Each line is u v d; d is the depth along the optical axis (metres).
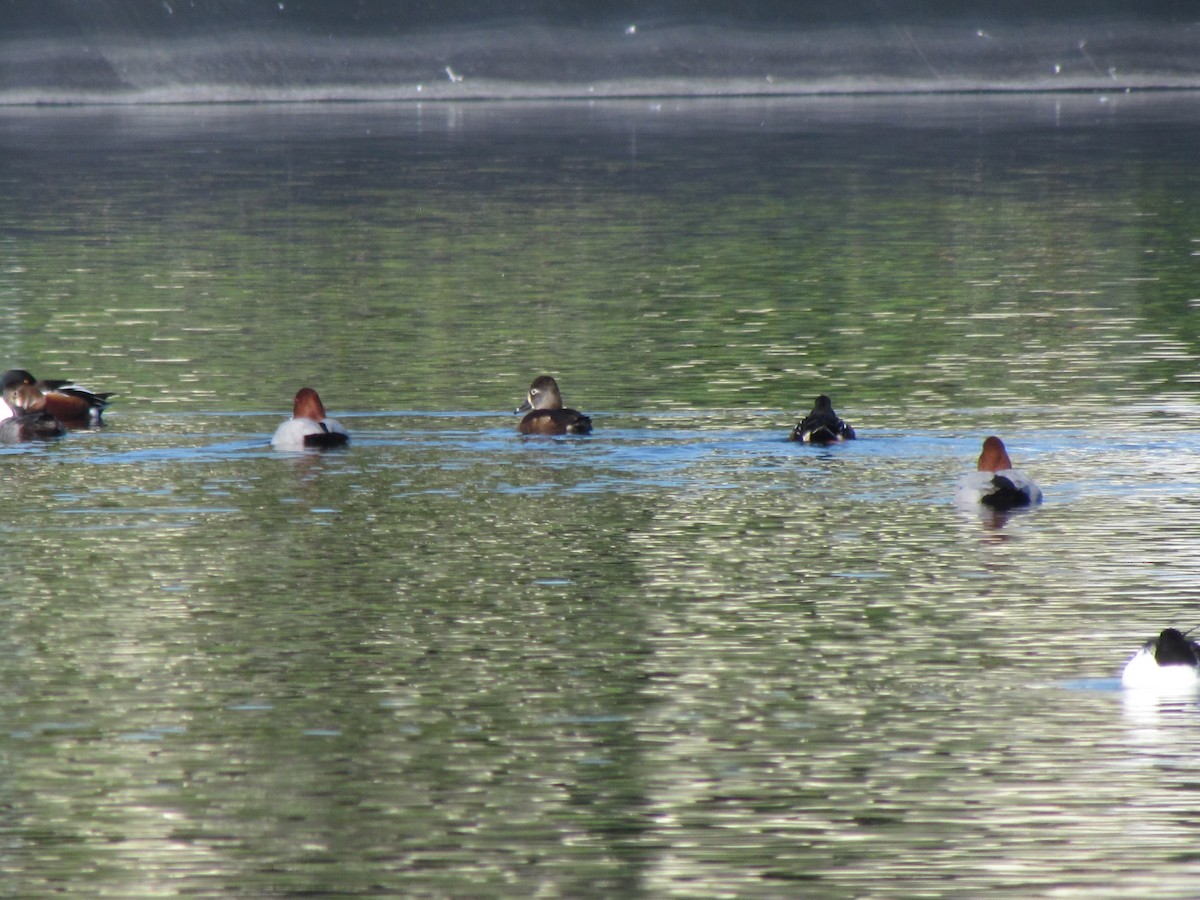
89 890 45.44
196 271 165.88
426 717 56.25
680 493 84.19
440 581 70.75
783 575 71.25
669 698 57.81
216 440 95.88
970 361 118.50
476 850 47.38
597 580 70.69
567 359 121.25
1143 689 57.56
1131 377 111.81
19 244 184.88
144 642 63.56
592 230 194.62
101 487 85.69
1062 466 88.56
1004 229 192.38
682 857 47.03
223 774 51.91
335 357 122.69
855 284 155.62
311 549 75.38
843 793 50.47
